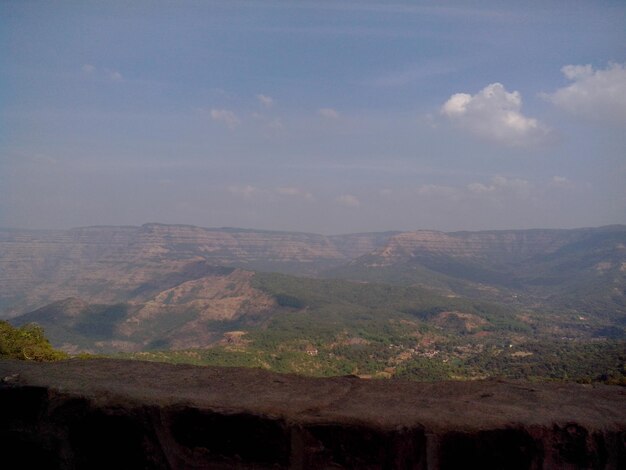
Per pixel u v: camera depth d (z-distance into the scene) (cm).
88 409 321
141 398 320
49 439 324
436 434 279
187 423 307
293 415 297
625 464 277
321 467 288
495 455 276
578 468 277
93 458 318
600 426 280
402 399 325
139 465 309
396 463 280
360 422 286
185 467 303
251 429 297
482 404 313
